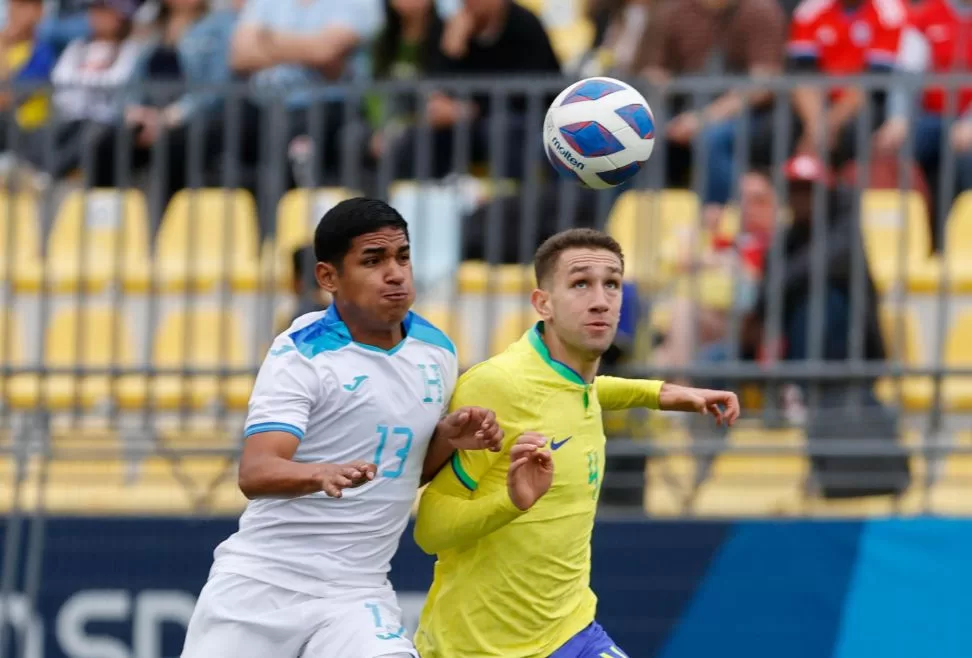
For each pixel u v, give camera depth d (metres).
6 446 28.84
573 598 19.28
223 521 27.53
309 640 18.80
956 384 29.44
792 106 30.94
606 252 18.64
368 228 18.31
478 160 30.94
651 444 28.08
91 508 29.09
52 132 29.38
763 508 29.05
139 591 27.50
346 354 18.48
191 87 29.00
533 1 44.84
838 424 27.77
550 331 18.88
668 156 31.94
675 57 34.28
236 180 30.38
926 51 34.31
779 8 34.12
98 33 37.50
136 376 29.33
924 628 26.75
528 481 17.69
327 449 18.59
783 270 28.45
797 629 26.89
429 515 18.78
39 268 31.84
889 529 26.92
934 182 32.31
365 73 36.12
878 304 28.45
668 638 27.05
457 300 28.30
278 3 36.22
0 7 43.59
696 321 27.88
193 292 31.00
